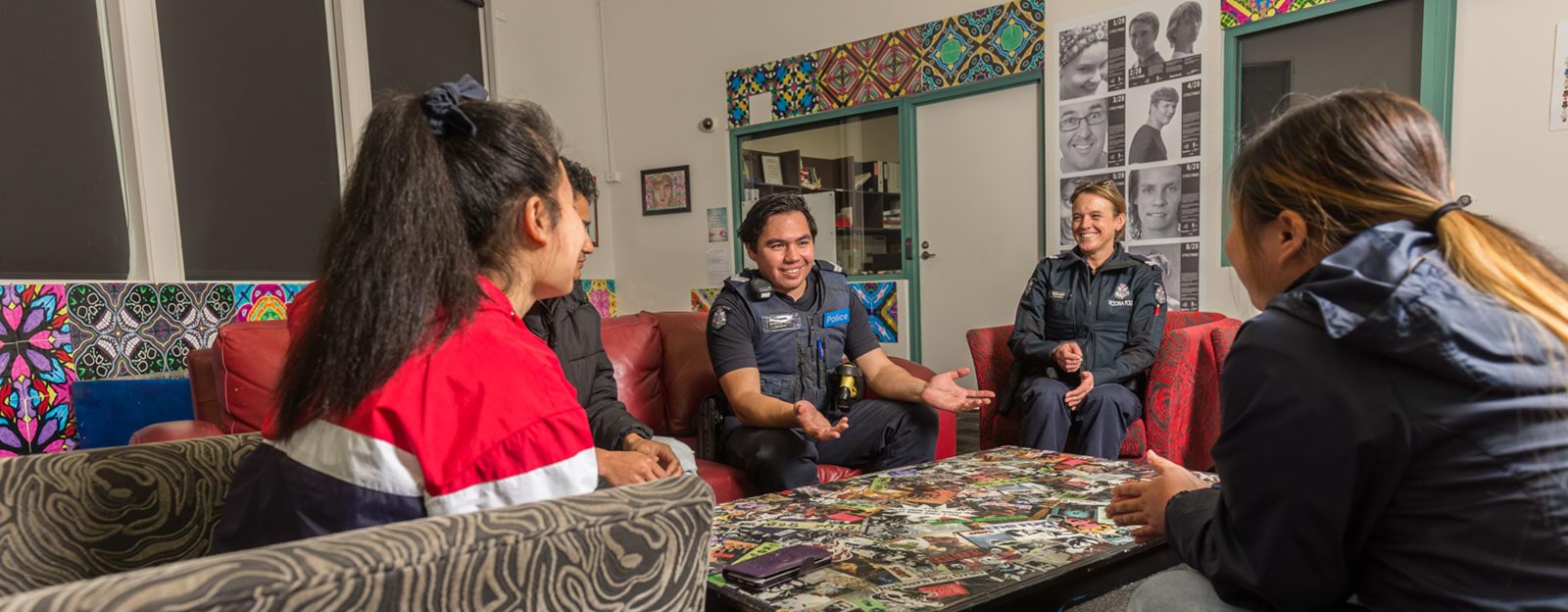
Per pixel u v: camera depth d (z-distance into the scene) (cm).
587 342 214
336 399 65
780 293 232
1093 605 171
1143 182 407
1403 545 72
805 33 536
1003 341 317
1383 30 341
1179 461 273
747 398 212
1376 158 77
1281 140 85
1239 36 378
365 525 65
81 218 335
